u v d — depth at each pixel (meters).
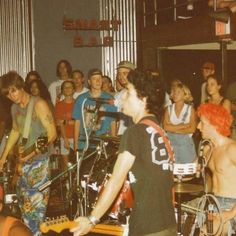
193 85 11.10
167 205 3.59
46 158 5.76
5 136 8.19
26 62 12.49
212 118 4.92
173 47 10.47
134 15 12.30
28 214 5.76
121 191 4.70
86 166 5.72
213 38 8.85
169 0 10.88
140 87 3.61
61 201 7.57
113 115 6.98
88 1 12.36
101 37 12.38
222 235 4.93
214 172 5.00
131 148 3.50
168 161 3.59
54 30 12.42
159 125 3.64
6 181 6.02
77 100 7.54
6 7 12.42
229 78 10.95
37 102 5.80
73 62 12.45
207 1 9.45
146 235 3.52
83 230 3.54
